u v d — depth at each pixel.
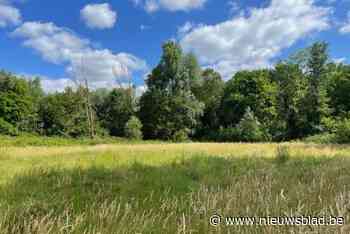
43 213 3.29
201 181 5.54
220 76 51.25
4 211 3.31
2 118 42.53
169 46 44.69
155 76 45.12
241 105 44.06
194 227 2.96
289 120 39.72
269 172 6.02
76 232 2.73
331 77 39.22
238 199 3.68
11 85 44.16
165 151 12.45
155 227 2.97
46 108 45.38
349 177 5.14
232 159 9.12
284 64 41.06
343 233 2.62
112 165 7.55
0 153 10.33
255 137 37.19
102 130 43.94
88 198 4.18
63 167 7.09
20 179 5.44
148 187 4.96
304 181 5.10
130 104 45.28
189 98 43.56
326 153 11.38
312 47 38.97
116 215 3.05
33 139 28.25
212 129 45.81
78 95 44.59
